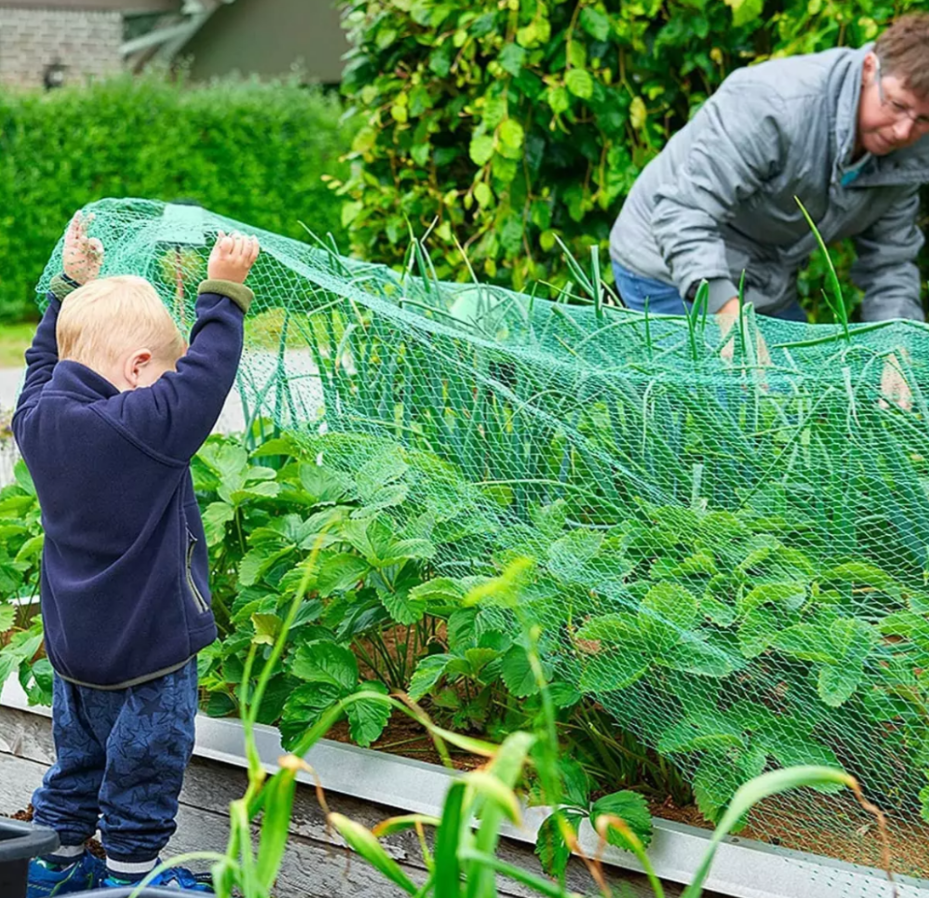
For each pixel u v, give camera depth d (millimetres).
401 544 2242
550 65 4023
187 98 13844
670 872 1929
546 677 2141
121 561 2111
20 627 3023
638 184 3537
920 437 2125
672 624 2010
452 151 4273
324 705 2242
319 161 14297
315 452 2436
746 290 3451
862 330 2352
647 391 2213
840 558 2125
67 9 16656
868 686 2010
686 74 4160
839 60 3166
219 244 2213
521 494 2324
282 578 2406
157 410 2096
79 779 2309
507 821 2070
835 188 3279
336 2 4680
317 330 2527
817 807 2025
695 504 2180
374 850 1139
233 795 2363
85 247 2510
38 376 2361
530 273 4164
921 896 1799
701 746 1985
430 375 2406
